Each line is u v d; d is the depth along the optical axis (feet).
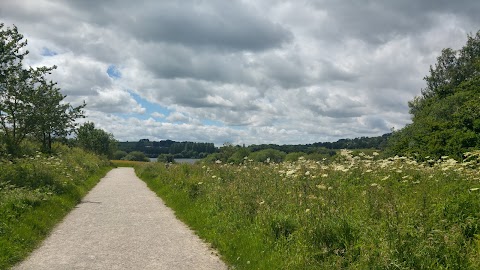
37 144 114.73
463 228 22.44
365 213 26.86
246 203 35.70
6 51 70.13
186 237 33.42
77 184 70.33
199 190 50.37
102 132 279.69
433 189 32.12
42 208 41.29
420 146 116.78
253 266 23.97
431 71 187.01
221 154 134.92
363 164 46.16
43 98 87.15
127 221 40.73
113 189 75.46
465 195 27.09
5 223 31.73
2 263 24.73
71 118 106.63
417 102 190.49
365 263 19.92
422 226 21.81
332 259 21.75
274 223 27.84
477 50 177.58
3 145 79.71
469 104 117.50
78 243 31.09
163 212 46.78
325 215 26.40
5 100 80.18
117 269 24.48
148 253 28.27
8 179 52.44
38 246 29.99
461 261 19.08
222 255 27.68
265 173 51.85
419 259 19.10
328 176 43.19
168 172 80.43
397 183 37.14
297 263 22.25
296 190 35.86
